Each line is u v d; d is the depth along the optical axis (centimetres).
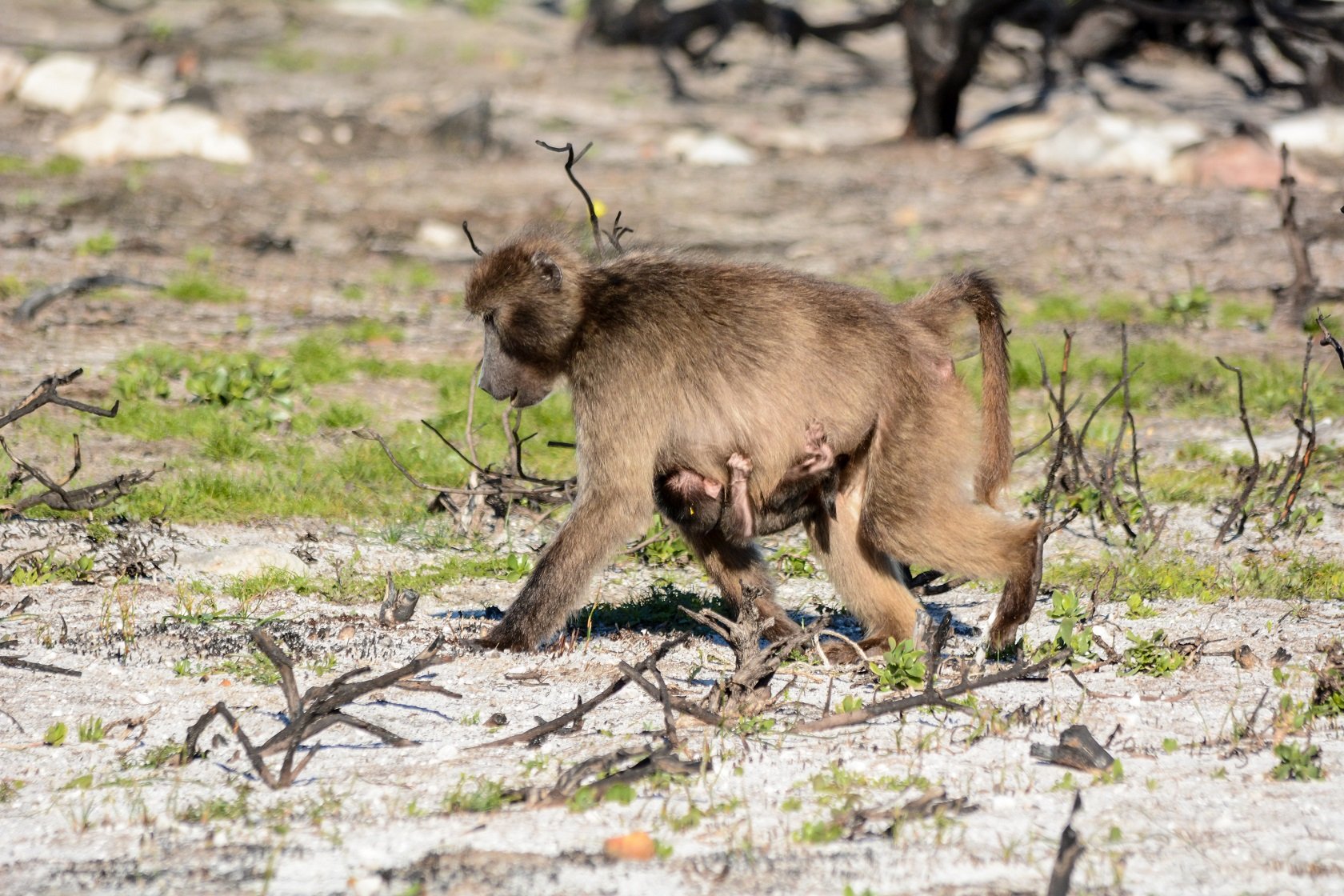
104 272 2511
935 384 984
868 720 846
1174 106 4519
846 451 969
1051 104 3994
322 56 5053
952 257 2873
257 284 2559
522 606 972
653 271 989
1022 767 771
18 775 761
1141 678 937
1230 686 919
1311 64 4056
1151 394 1983
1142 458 1642
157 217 2931
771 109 4666
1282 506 1448
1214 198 3294
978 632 1074
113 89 3812
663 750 764
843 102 4906
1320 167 3600
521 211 3173
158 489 1395
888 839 675
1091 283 2714
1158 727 840
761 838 676
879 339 973
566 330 977
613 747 803
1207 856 658
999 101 4806
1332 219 3111
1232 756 789
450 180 3441
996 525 975
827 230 3095
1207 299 2417
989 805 718
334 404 1786
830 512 980
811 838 673
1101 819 699
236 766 779
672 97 4697
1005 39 5597
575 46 5412
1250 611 1112
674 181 3494
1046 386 1345
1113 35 4488
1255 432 1795
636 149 3872
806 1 6488
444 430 1689
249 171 3400
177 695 890
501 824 696
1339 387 1986
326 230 2981
